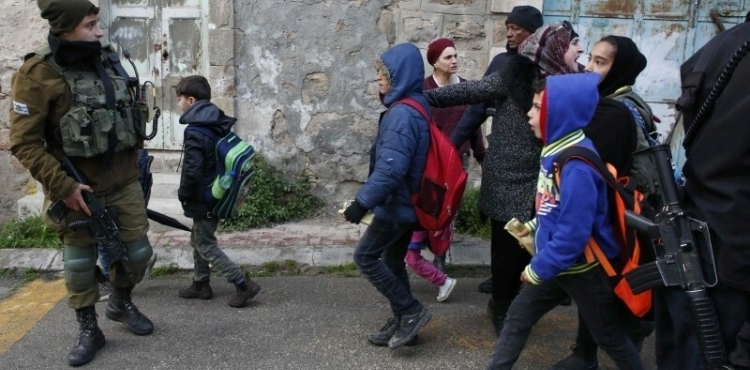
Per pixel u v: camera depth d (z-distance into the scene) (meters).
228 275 4.20
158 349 3.70
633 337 3.01
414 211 3.46
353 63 5.78
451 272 4.97
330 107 5.84
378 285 3.49
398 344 3.56
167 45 6.11
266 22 5.73
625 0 5.79
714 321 2.21
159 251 5.08
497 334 3.78
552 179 2.74
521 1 5.58
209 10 5.69
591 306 2.79
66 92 3.27
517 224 2.97
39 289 4.64
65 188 3.25
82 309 3.58
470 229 5.43
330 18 5.73
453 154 3.46
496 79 3.51
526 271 2.76
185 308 4.28
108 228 3.44
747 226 2.11
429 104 3.57
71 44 3.23
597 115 2.99
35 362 3.56
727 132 2.14
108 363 3.54
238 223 5.54
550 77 2.77
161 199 5.79
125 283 3.78
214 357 3.62
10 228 5.40
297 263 4.99
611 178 2.69
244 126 5.88
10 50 5.75
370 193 3.25
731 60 2.14
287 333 3.91
